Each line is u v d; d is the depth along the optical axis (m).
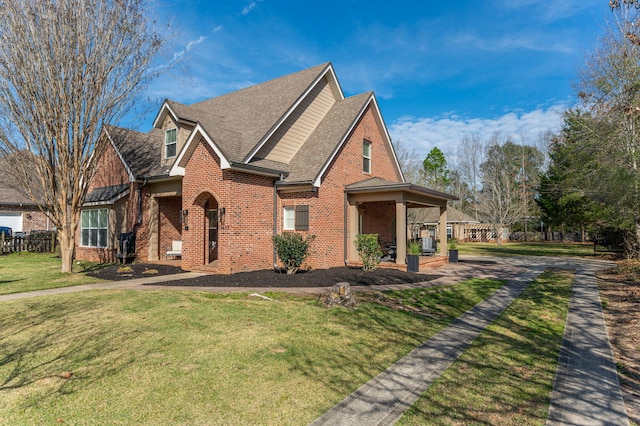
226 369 5.05
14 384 4.60
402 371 5.11
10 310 8.37
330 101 19.00
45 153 13.51
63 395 4.30
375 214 19.81
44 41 12.41
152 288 10.98
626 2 10.47
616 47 17.17
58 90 13.02
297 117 16.78
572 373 5.11
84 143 14.26
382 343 6.27
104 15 13.38
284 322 7.34
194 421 3.75
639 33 12.59
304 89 16.91
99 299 9.38
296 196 14.85
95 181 20.33
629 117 15.45
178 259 18.47
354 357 5.60
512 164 51.53
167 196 17.72
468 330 7.12
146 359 5.38
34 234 24.42
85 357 5.46
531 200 48.81
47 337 6.40
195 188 14.26
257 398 4.25
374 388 4.56
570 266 17.95
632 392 4.59
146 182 17.38
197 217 14.46
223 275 13.00
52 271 15.29
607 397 4.41
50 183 13.85
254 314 7.91
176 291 10.41
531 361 5.54
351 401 4.21
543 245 38.66
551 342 6.43
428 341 6.44
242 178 13.60
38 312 8.15
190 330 6.76
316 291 10.34
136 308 8.39
